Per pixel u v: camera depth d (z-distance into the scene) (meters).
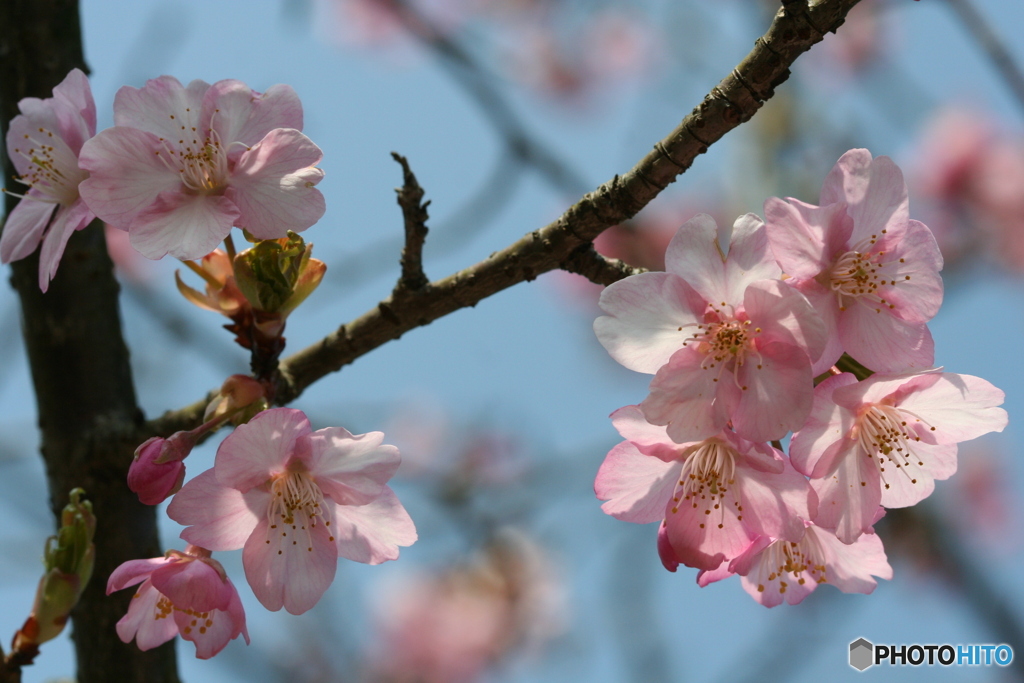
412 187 0.54
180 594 0.53
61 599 0.54
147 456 0.53
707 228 0.53
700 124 0.53
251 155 0.53
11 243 0.54
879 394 0.53
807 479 0.54
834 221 0.53
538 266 0.54
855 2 0.52
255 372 0.55
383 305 0.55
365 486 0.53
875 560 0.55
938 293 0.53
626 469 0.54
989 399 0.54
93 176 0.53
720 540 0.54
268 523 0.53
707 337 0.53
